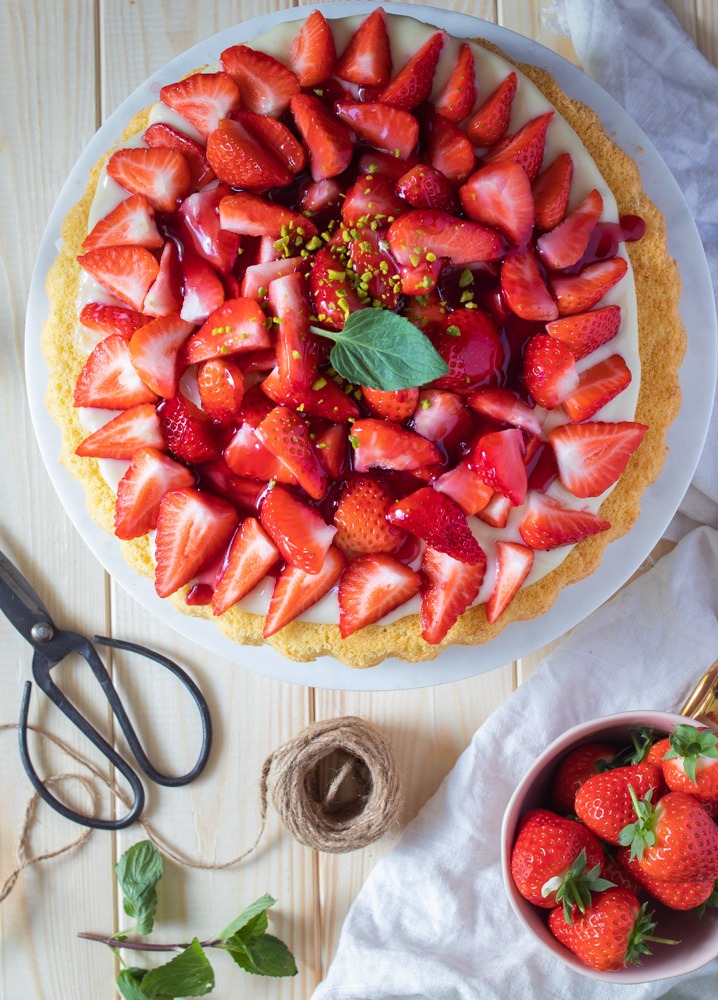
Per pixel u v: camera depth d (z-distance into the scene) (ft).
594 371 2.10
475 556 2.07
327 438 2.06
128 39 2.48
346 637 2.14
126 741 2.49
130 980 2.39
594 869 2.14
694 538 2.45
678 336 2.25
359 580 2.08
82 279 2.17
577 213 2.10
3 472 2.49
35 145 2.49
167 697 2.48
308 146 2.08
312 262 2.07
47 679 2.44
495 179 2.03
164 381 2.07
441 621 2.10
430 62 2.08
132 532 2.13
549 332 2.06
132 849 2.43
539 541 2.10
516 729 2.41
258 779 2.48
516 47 2.27
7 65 2.49
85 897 2.50
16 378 2.49
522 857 2.18
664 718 2.20
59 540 2.49
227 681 2.48
